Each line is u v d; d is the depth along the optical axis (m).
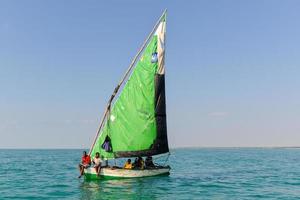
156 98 37.47
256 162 88.56
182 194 31.19
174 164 79.12
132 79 37.28
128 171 36.69
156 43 37.66
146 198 29.14
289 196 31.34
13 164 79.19
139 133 37.16
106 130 37.78
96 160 35.81
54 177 46.44
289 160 101.56
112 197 29.41
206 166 70.88
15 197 30.30
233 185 38.19
